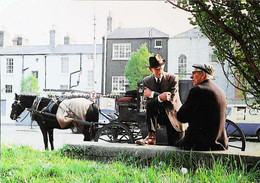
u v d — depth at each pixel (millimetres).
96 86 19000
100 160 4805
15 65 23375
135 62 14539
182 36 17016
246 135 9484
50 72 22469
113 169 4059
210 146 4160
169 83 4953
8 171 4355
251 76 3639
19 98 7449
